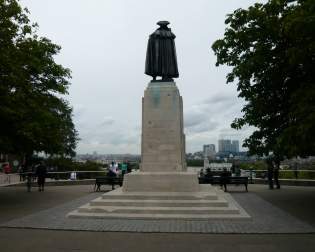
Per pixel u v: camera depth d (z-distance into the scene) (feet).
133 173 55.57
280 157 64.59
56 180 110.83
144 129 59.00
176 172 56.24
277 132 61.77
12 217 47.39
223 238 34.88
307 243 32.81
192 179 54.03
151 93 59.62
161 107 59.16
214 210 46.37
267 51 57.00
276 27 55.36
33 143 65.57
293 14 46.68
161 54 61.98
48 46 72.43
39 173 86.84
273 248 30.94
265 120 64.13
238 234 36.70
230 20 61.57
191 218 44.32
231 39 61.72
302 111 45.83
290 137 47.55
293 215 48.80
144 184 54.19
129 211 47.03
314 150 52.60
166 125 58.70
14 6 62.23
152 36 63.00
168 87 59.57
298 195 74.13
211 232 37.37
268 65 57.82
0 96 59.06
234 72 60.54
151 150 58.39
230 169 127.95
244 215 45.03
